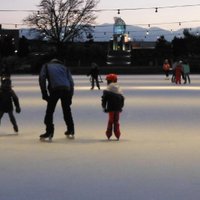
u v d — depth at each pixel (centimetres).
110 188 739
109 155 1001
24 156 998
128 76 6425
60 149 1079
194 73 7744
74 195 701
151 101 2338
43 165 907
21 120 1623
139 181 782
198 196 695
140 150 1057
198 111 1878
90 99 2458
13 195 702
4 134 1320
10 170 866
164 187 745
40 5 9431
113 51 9569
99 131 1363
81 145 1131
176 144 1135
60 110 1930
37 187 747
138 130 1370
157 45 11794
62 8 9438
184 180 789
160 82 4462
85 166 896
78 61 9669
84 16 9612
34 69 7894
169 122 1548
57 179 798
